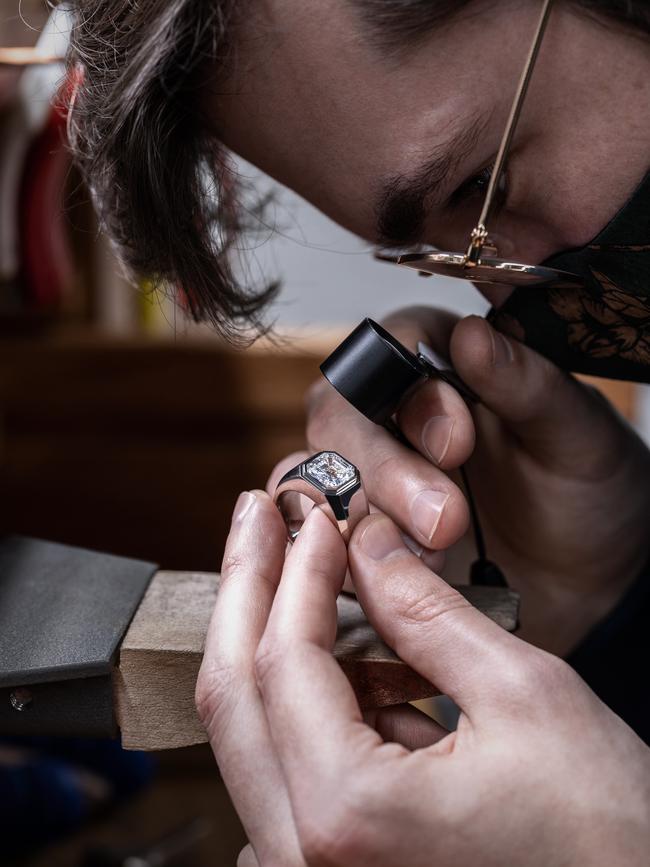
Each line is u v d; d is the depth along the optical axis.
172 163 0.33
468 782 0.26
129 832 0.71
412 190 0.31
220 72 0.31
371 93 0.30
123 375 0.78
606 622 0.43
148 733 0.31
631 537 0.43
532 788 0.26
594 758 0.27
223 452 0.80
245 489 0.80
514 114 0.30
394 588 0.29
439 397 0.33
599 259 0.33
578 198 0.32
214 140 0.35
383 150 0.31
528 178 0.32
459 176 0.31
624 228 0.32
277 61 0.30
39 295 0.79
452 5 0.28
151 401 0.79
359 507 0.31
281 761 0.27
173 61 0.30
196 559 0.82
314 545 0.29
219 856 0.68
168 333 0.81
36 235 0.78
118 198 0.35
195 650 0.30
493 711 0.27
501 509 0.44
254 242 0.42
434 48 0.29
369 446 0.34
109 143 0.32
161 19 0.29
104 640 0.31
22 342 0.78
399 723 0.31
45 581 0.34
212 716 0.29
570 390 0.40
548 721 0.27
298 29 0.29
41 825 0.58
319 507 0.31
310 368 0.78
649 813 0.26
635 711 0.42
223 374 0.78
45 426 0.79
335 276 0.91
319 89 0.30
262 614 0.30
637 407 0.79
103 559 0.36
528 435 0.41
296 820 0.26
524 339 0.38
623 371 0.38
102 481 0.80
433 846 0.26
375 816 0.26
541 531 0.43
